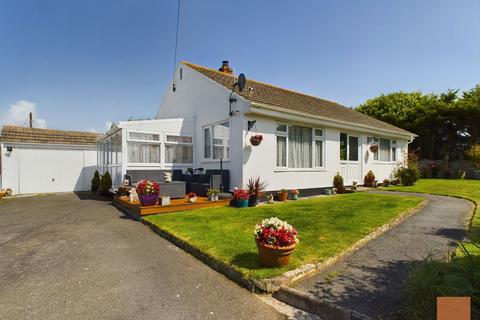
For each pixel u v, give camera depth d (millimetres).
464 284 2326
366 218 6324
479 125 22500
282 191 9695
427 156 25000
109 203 10992
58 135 17891
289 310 2881
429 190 12430
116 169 11961
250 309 2883
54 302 3018
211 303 3002
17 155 15453
